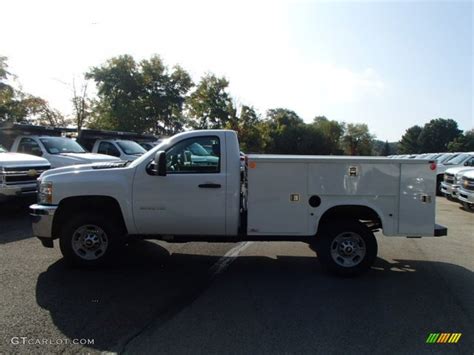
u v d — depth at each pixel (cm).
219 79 4444
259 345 352
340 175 538
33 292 475
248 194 541
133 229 560
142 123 4356
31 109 3994
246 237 558
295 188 539
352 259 554
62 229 559
